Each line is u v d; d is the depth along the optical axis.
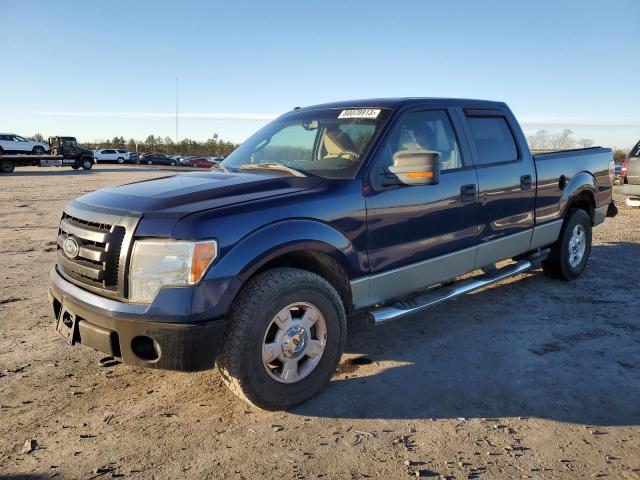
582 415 3.11
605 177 6.36
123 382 3.57
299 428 2.98
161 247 2.76
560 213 5.54
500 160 4.78
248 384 2.94
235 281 2.83
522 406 3.22
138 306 2.76
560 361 3.87
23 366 3.79
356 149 3.73
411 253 3.84
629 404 3.24
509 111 5.07
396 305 3.86
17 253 7.75
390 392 3.41
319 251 3.24
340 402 3.28
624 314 4.89
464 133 4.44
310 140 4.12
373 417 3.10
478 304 5.22
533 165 5.10
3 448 2.77
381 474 2.56
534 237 5.19
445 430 2.96
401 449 2.77
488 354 4.01
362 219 3.47
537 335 4.39
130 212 2.92
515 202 4.84
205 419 3.08
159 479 2.52
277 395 3.07
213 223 2.82
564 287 5.79
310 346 3.23
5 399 3.30
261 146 4.39
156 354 2.80
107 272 2.88
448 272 4.21
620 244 8.29
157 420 3.07
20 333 4.44
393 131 3.82
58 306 3.33
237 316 2.90
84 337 2.98
